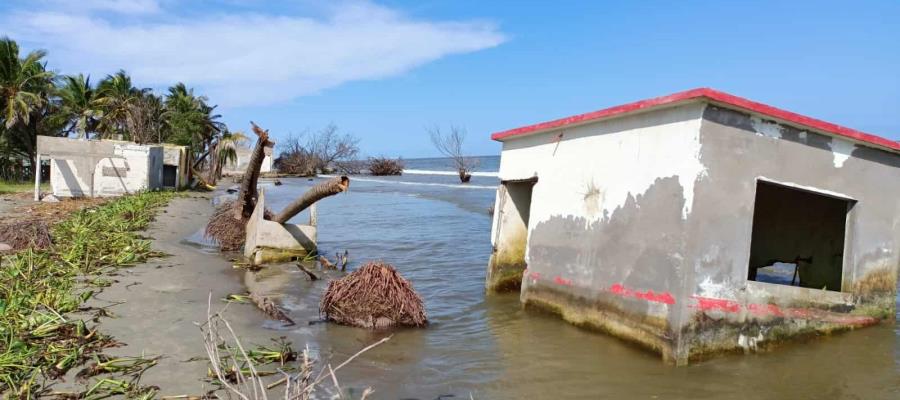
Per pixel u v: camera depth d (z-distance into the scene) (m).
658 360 5.96
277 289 9.55
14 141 37.34
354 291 7.53
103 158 24.59
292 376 5.52
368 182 49.44
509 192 9.77
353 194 33.97
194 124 45.91
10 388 4.82
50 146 23.20
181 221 17.88
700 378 5.57
